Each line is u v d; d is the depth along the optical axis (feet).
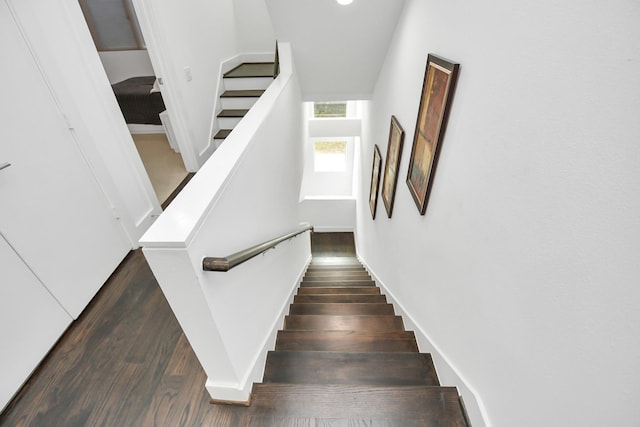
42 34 5.40
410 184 6.08
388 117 8.52
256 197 4.97
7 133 4.80
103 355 5.29
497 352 3.13
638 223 1.56
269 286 5.96
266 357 5.26
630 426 1.69
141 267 7.23
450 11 4.11
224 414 4.28
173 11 8.66
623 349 1.70
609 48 1.69
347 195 21.61
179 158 12.34
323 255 19.70
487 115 3.15
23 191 5.02
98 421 4.40
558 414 2.25
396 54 7.47
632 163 1.58
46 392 4.76
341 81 10.27
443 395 4.13
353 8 6.88
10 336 4.70
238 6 12.35
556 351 2.24
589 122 1.86
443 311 4.62
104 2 14.37
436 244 4.81
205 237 3.04
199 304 3.14
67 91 5.89
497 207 3.00
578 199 1.98
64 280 5.72
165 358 5.20
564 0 2.02
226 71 12.10
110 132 7.03
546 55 2.22
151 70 16.14
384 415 4.06
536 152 2.38
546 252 2.31
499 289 3.03
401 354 5.21
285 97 7.55
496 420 3.20
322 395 4.32
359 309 7.95
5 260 4.69
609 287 1.77
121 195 7.39
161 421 4.33
